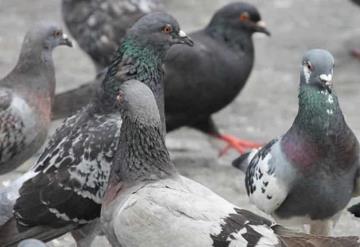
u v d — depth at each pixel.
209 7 26.12
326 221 11.74
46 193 11.20
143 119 9.99
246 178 12.01
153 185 9.76
